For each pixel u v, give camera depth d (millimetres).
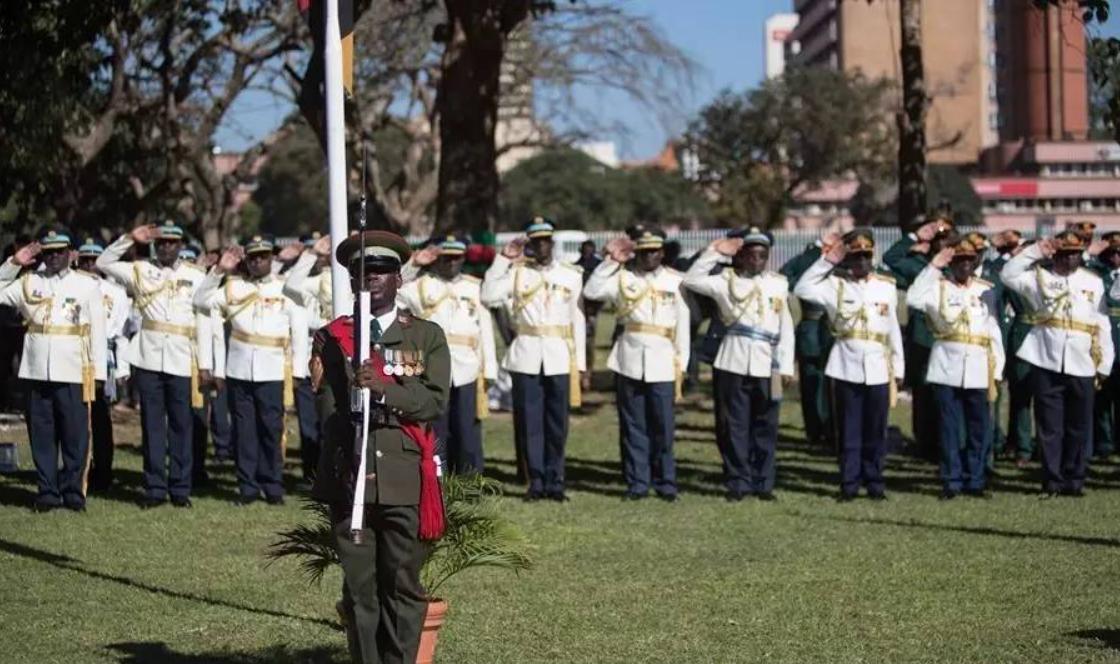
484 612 9570
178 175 26953
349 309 8484
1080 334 14102
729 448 14109
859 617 9336
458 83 20750
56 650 8594
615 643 8758
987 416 14219
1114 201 80250
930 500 14000
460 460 14273
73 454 13320
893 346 14141
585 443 18156
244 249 13945
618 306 14180
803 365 17875
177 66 28406
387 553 7270
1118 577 10422
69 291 13297
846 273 14172
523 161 77375
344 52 8688
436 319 14195
